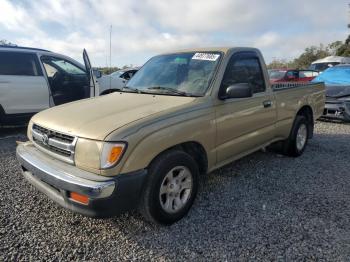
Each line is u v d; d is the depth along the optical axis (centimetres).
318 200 374
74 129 285
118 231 307
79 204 265
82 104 363
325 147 614
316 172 470
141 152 274
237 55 403
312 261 262
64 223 320
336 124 860
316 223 321
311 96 568
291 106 503
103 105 344
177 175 317
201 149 344
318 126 831
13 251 273
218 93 358
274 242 288
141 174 275
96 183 257
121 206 268
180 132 307
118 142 263
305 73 1667
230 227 314
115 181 261
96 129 276
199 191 397
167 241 291
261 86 441
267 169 480
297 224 319
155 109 313
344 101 811
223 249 279
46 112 353
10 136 674
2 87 644
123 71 1377
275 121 466
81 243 288
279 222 323
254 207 355
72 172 274
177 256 270
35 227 312
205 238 296
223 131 363
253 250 277
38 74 688
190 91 364
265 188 409
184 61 411
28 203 361
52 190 295
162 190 302
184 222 323
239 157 409
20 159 332
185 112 318
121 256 270
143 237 297
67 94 729
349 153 574
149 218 300
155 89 391
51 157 306
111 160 262
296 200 374
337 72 1021
